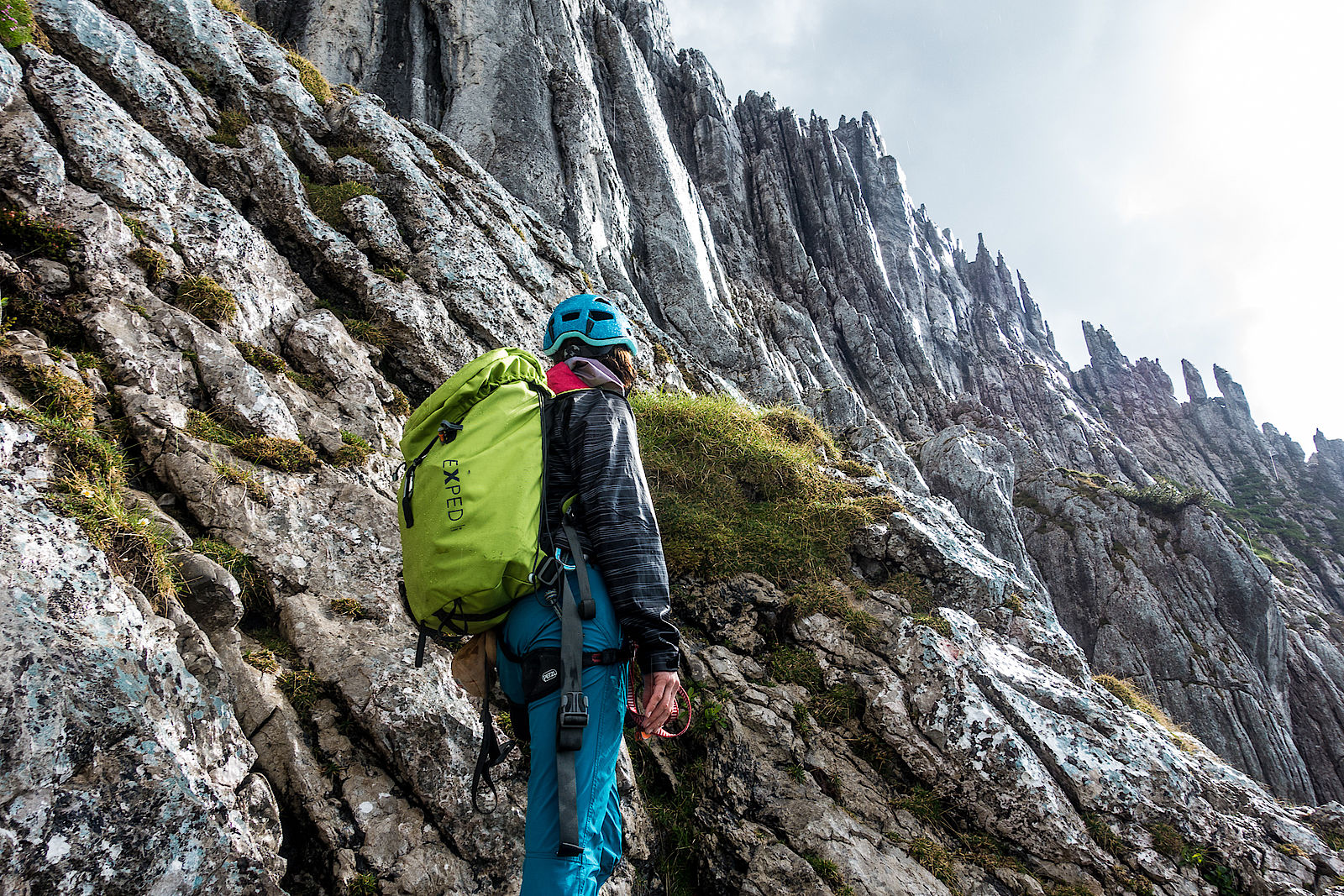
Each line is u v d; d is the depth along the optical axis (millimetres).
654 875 4414
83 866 2264
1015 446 37844
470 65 16781
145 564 3389
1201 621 31047
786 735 5211
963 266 80688
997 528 23703
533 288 10016
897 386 36188
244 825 2893
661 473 7426
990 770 5105
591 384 2592
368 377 6426
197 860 2480
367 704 3752
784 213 36906
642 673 2170
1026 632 7195
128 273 5266
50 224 5023
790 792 4902
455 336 7719
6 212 4828
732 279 29734
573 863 1933
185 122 7430
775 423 9445
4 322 4387
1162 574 32219
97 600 2820
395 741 3674
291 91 9039
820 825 4699
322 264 7391
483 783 3770
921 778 5230
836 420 19266
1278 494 76250
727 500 7336
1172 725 8281
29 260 4816
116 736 2510
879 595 6598
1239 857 5098
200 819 2545
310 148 8625
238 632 3809
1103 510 34188
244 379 5051
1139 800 5207
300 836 3350
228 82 8508
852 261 42094
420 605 2197
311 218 7566
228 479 4367
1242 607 31422
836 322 37312
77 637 2635
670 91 36094
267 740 3484
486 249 9141
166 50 8336
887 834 4840
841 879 4395
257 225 7363
